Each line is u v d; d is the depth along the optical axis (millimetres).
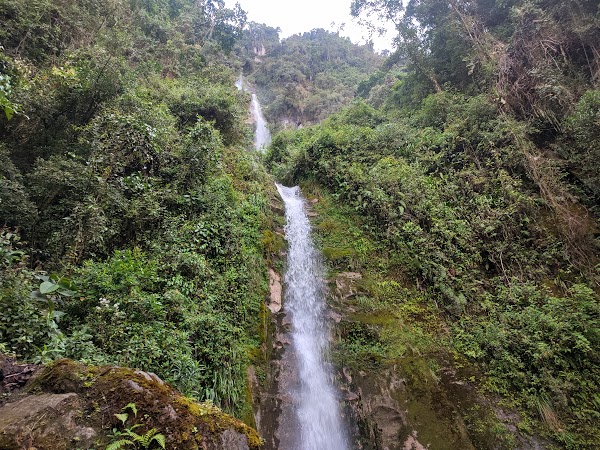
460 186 9516
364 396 6164
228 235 7551
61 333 3551
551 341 6094
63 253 5242
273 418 5660
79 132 6977
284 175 14406
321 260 9281
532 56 10375
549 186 8391
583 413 5473
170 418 2018
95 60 8195
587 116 7605
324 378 6746
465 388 6031
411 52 16250
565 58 9844
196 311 5473
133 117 7215
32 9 9328
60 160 5883
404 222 9242
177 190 7773
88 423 1908
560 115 9328
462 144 10461
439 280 7902
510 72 10859
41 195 5543
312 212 11383
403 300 7980
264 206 10055
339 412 6195
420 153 11148
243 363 5746
